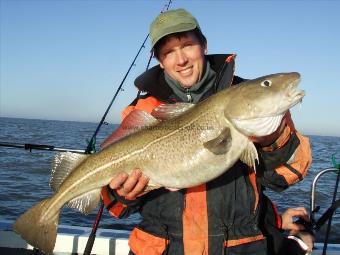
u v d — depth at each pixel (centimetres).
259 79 95
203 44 105
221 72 103
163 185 94
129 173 97
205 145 92
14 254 138
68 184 103
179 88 104
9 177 425
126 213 102
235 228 91
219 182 92
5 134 1125
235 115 92
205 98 103
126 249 138
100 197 103
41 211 104
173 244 92
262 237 92
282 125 89
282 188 96
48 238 103
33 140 913
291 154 92
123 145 100
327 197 336
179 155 94
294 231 113
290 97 91
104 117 154
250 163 91
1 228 144
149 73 106
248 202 92
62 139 1010
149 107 104
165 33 96
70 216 262
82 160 104
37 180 415
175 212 93
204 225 90
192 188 93
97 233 145
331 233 230
